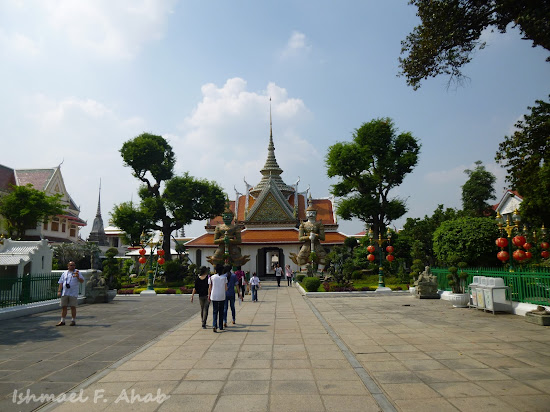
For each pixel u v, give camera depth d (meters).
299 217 54.66
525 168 13.73
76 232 56.88
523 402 5.45
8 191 43.84
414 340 9.70
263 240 46.56
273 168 56.41
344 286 25.52
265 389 6.15
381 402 5.53
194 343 9.78
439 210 37.91
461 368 7.14
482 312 14.62
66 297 13.02
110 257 27.47
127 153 40.06
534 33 7.58
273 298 22.44
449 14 8.43
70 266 13.31
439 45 8.95
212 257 35.91
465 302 16.33
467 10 8.43
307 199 56.19
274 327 12.10
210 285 12.24
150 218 39.12
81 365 7.83
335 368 7.29
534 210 18.92
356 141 39.84
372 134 38.25
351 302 19.56
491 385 6.18
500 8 7.91
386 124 38.53
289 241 45.84
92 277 20.88
